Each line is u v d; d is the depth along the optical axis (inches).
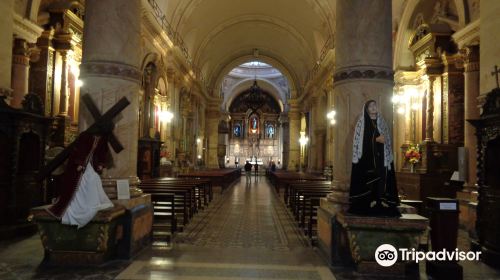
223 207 480.7
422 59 494.6
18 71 370.9
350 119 227.8
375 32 228.8
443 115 463.5
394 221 189.9
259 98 1412.4
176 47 681.0
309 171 1022.4
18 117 274.4
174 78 733.3
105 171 225.6
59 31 433.7
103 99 224.5
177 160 766.5
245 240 283.1
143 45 543.8
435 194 420.5
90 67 225.9
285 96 1768.0
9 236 268.8
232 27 983.0
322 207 248.8
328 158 756.6
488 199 236.1
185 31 803.4
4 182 275.0
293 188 424.2
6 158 276.4
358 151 204.8
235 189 776.3
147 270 198.4
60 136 427.2
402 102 527.2
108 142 223.1
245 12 925.8
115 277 185.5
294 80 1245.7
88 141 207.5
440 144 449.7
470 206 303.9
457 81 456.8
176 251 242.2
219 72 1256.8
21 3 361.7
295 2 794.8
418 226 189.2
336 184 232.5
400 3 527.5
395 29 543.2
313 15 782.5
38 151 300.0
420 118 507.8
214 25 925.8
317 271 202.7
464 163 349.7
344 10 236.8
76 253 202.8
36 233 288.0
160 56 633.6
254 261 221.9
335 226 215.6
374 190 200.2
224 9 869.8
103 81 225.1
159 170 584.1
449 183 406.9
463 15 365.1
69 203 197.5
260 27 1008.2
